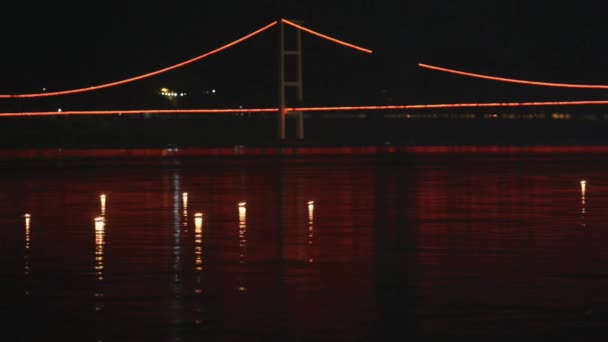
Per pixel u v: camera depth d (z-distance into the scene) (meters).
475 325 17.80
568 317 18.30
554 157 92.38
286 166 76.81
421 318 18.33
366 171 68.44
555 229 31.70
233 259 25.47
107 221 35.28
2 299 20.17
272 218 35.88
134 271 23.56
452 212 37.78
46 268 24.05
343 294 20.53
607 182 55.41
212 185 54.50
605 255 25.66
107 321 18.22
